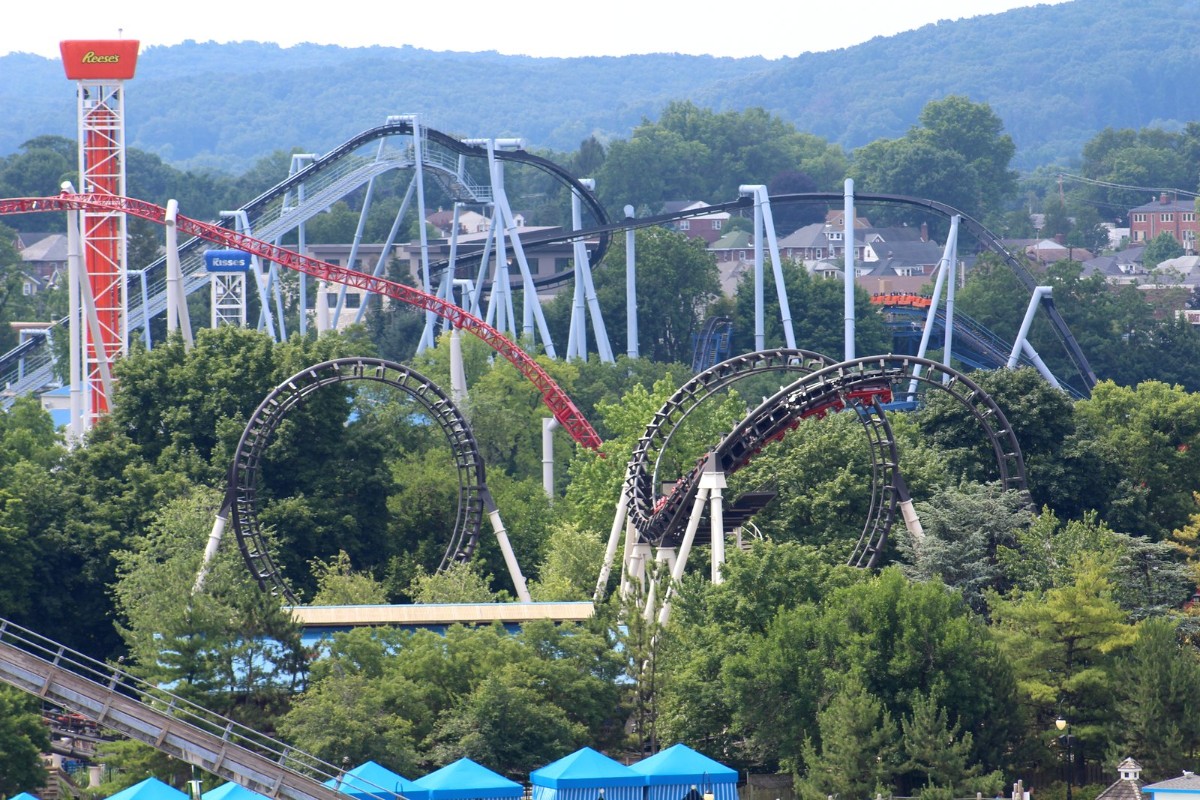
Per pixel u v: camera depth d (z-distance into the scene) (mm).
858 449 169125
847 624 122188
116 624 136750
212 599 125750
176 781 117875
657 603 136750
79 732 139750
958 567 145000
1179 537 165625
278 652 124750
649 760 114312
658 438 153625
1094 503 179625
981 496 151500
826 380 139875
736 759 125500
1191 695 120438
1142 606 140375
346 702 119250
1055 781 122688
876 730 114375
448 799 108688
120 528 168375
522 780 121062
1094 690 123812
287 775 106062
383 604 153375
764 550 130125
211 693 120938
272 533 167875
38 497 166750
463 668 126000
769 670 119562
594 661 127438
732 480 170375
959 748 113625
